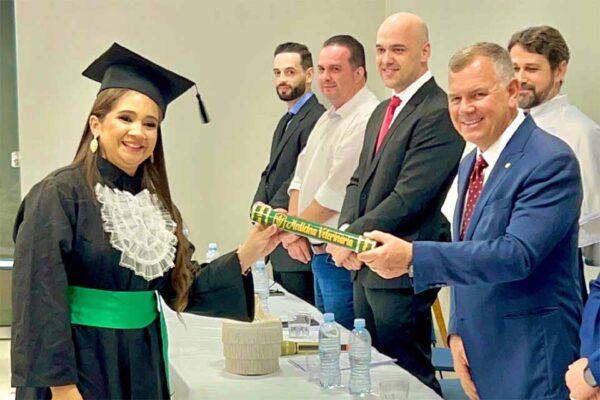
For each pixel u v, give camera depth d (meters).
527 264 1.71
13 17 4.57
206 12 4.41
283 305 3.00
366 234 1.84
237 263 1.85
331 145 3.33
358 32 4.55
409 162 2.61
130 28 4.37
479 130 1.84
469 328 1.89
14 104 4.66
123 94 1.59
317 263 3.18
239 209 4.55
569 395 1.73
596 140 2.45
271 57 4.48
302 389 1.91
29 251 1.48
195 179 4.50
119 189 1.62
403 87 2.73
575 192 1.74
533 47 2.48
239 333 2.03
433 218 2.65
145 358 1.65
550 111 2.51
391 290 2.68
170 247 1.67
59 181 1.54
